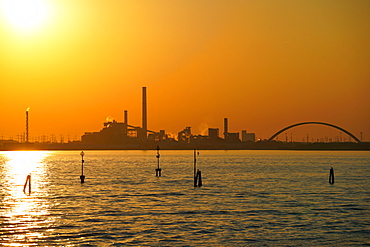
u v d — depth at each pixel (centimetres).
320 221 7431
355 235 6512
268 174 17738
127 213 8144
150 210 8469
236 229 6838
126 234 6519
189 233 6581
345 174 17800
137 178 15650
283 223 7269
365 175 17275
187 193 11131
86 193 11169
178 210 8462
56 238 6297
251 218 7669
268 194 10981
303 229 6856
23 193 11150
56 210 8488
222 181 14512
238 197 10369
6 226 7025
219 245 5984
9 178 15838
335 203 9425
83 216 7850
